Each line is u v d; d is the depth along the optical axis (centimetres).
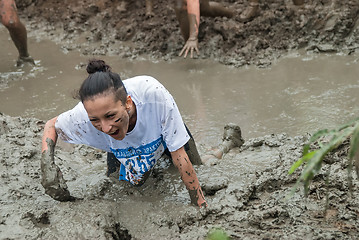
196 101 542
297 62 624
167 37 724
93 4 831
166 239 299
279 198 325
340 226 293
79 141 329
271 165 371
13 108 553
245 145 414
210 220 313
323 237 279
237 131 426
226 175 365
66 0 884
